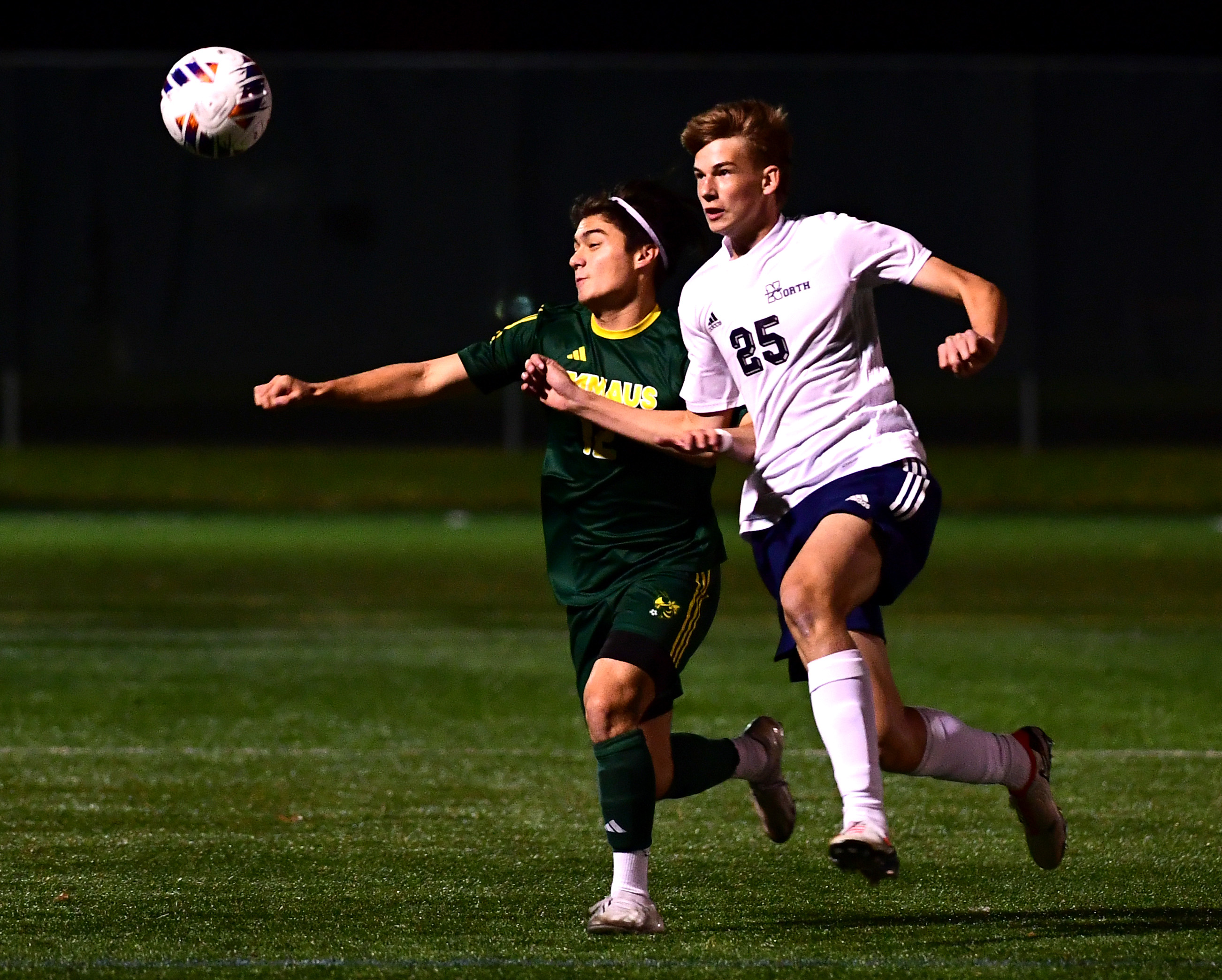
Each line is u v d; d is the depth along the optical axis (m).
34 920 15.79
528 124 66.56
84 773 23.06
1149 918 15.92
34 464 66.12
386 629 37.31
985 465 66.81
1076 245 67.12
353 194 66.75
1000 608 40.81
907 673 31.73
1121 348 67.62
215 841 19.23
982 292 15.26
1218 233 67.19
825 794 22.00
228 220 66.81
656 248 16.52
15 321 66.81
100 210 66.56
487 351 17.17
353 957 14.45
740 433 16.27
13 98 65.94
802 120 66.56
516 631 37.00
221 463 67.44
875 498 15.62
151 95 66.25
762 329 16.02
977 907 16.42
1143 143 66.81
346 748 24.88
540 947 14.78
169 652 33.91
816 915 16.09
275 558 49.72
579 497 16.41
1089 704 28.58
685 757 16.77
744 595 43.44
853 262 15.88
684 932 15.41
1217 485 65.00
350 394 16.86
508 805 21.23
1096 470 66.38
